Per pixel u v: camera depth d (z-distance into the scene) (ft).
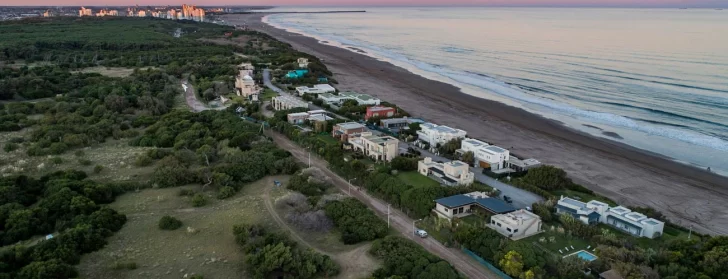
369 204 308.60
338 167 362.33
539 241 257.14
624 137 465.88
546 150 427.74
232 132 431.43
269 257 226.17
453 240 254.27
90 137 428.15
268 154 374.63
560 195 325.21
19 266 223.10
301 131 446.60
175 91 627.87
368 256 242.99
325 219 276.62
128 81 641.40
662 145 442.50
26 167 355.97
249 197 313.12
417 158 375.04
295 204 296.92
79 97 575.38
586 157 411.54
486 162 369.30
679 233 275.80
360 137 413.59
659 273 212.84
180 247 248.52
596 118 530.68
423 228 274.77
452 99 620.90
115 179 337.31
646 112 546.26
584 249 249.14
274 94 624.59
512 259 221.25
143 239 256.52
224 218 281.74
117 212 282.77
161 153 384.06
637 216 276.41
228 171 339.98
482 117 533.55
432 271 214.07
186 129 445.37
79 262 231.50
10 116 481.05
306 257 231.50
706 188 349.20
